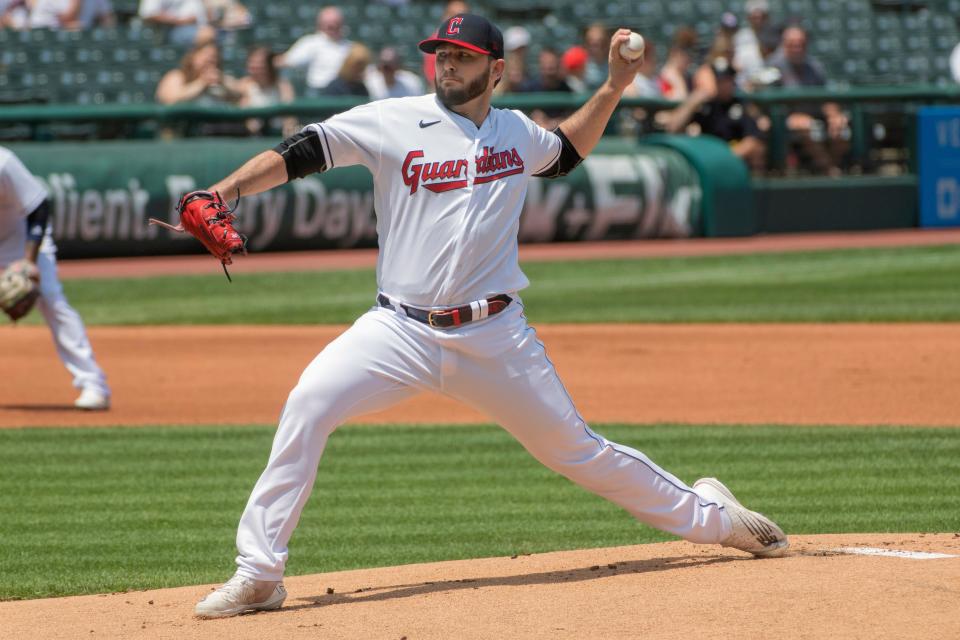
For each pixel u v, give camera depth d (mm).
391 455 28891
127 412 33625
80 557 20766
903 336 44125
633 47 15922
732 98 72250
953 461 27172
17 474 26938
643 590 15141
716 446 28859
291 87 66625
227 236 14773
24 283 29562
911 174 75500
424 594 15672
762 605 14086
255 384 37438
